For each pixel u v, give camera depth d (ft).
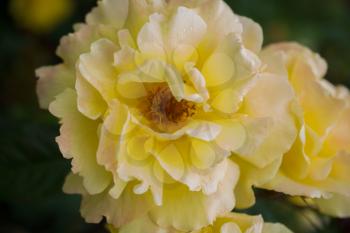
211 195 1.00
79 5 1.72
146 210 0.99
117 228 1.02
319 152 1.08
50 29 1.75
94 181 0.99
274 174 1.01
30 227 1.57
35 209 1.55
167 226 1.00
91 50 1.00
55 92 1.04
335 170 1.07
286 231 1.04
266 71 1.04
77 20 1.72
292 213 1.19
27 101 1.65
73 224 1.54
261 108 1.02
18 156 1.21
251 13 1.57
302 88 1.07
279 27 1.63
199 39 1.02
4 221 1.57
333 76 1.68
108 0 1.06
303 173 1.04
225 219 1.02
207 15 1.02
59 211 1.54
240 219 1.02
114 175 0.98
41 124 1.23
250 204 1.02
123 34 1.00
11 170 1.20
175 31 1.00
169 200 1.00
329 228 1.20
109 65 1.01
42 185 1.20
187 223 0.99
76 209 1.53
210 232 1.02
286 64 1.09
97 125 1.01
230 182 1.01
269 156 1.01
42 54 1.75
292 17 1.67
